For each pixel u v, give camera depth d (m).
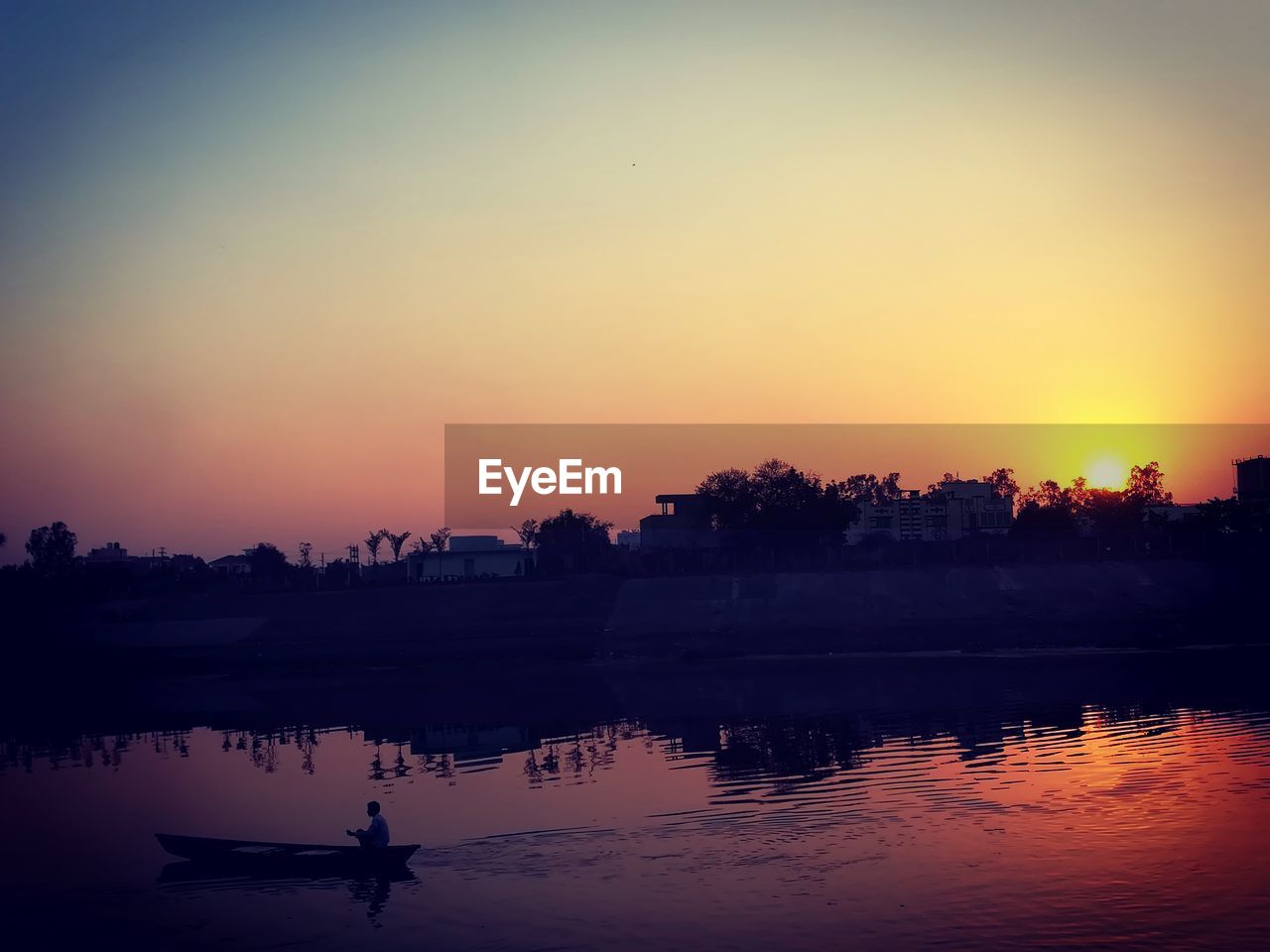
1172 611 102.62
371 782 49.28
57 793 50.25
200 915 31.78
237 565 190.75
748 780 44.72
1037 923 28.11
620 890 31.92
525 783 46.84
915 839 35.31
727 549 130.25
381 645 104.06
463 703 74.62
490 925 29.72
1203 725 52.47
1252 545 117.12
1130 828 35.53
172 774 53.88
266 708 77.19
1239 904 28.88
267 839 40.69
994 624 100.75
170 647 106.62
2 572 128.75
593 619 108.62
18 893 34.38
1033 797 39.69
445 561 144.88
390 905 31.77
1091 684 69.19
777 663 88.44
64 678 96.00
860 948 27.02
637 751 53.22
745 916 29.34
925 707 62.38
